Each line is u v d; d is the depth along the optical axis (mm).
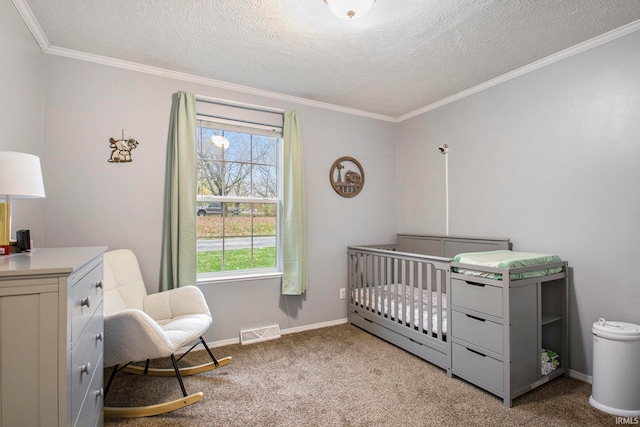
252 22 1865
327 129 3283
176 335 1812
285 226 2941
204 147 2748
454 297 2117
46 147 2141
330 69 2486
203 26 1912
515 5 1691
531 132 2422
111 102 2340
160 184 2504
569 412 1746
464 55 2262
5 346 886
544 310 2291
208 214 2752
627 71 1925
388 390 1975
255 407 1794
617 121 1970
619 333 1718
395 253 2643
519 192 2506
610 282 1999
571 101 2186
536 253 2328
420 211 3432
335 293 3309
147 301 2234
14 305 893
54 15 1800
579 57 2143
